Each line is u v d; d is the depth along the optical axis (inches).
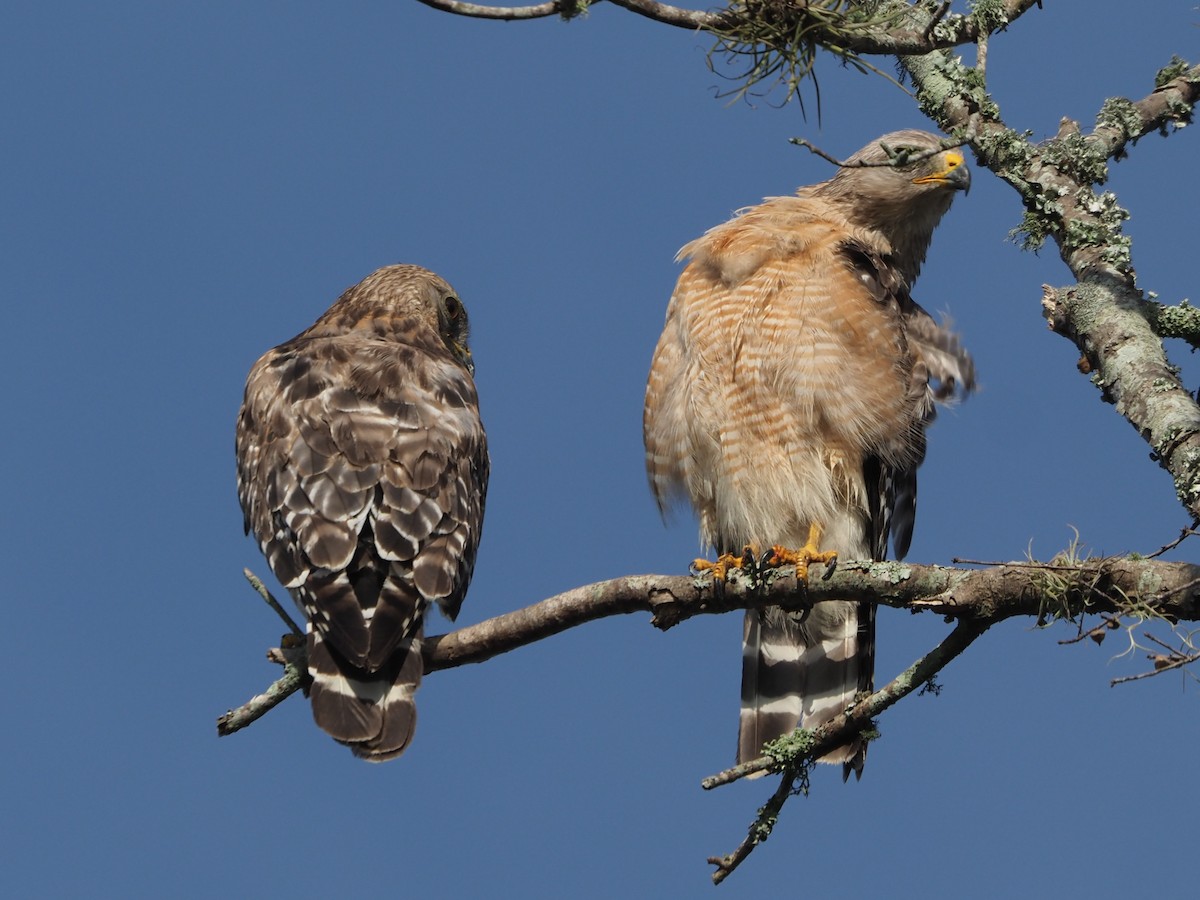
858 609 467.8
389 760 339.9
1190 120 428.5
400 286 494.0
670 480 477.7
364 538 373.4
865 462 460.4
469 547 388.8
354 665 349.1
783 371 450.9
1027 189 402.3
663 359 477.7
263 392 417.4
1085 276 384.2
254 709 353.4
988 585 311.1
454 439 397.4
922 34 370.3
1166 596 290.2
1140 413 347.6
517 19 337.1
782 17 359.6
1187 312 374.0
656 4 359.6
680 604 354.3
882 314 455.2
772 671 470.3
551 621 354.0
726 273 462.0
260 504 390.3
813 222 477.1
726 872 336.8
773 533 462.6
